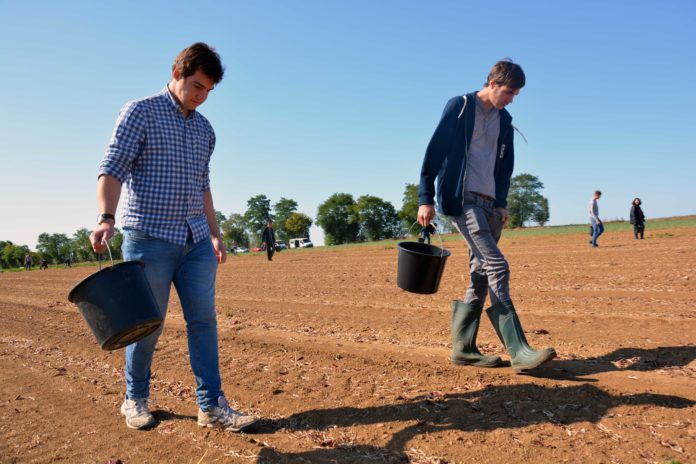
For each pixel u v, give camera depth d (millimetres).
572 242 20188
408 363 4348
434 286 3979
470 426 3033
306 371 4359
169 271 3162
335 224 122750
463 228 4031
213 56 3025
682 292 6789
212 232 3574
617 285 7773
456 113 3883
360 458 2738
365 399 3600
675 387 3373
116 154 2941
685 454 2535
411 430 3043
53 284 16141
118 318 2750
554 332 5148
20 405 3854
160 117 3076
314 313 7188
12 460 2857
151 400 3865
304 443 2971
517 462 2572
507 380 3744
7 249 121625
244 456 2822
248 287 11086
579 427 2910
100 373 4730
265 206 132375
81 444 3059
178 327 6586
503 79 3684
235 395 3867
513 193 124062
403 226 124938
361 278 11328
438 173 4066
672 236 19281
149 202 3066
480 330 5457
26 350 5871
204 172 3490
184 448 2955
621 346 4445
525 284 8594
